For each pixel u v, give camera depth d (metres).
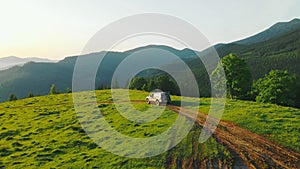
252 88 73.88
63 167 26.11
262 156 25.20
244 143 28.03
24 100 68.00
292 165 23.55
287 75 66.75
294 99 68.38
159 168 23.92
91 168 25.20
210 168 23.38
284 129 31.83
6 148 33.41
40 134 38.00
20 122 45.62
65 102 59.69
